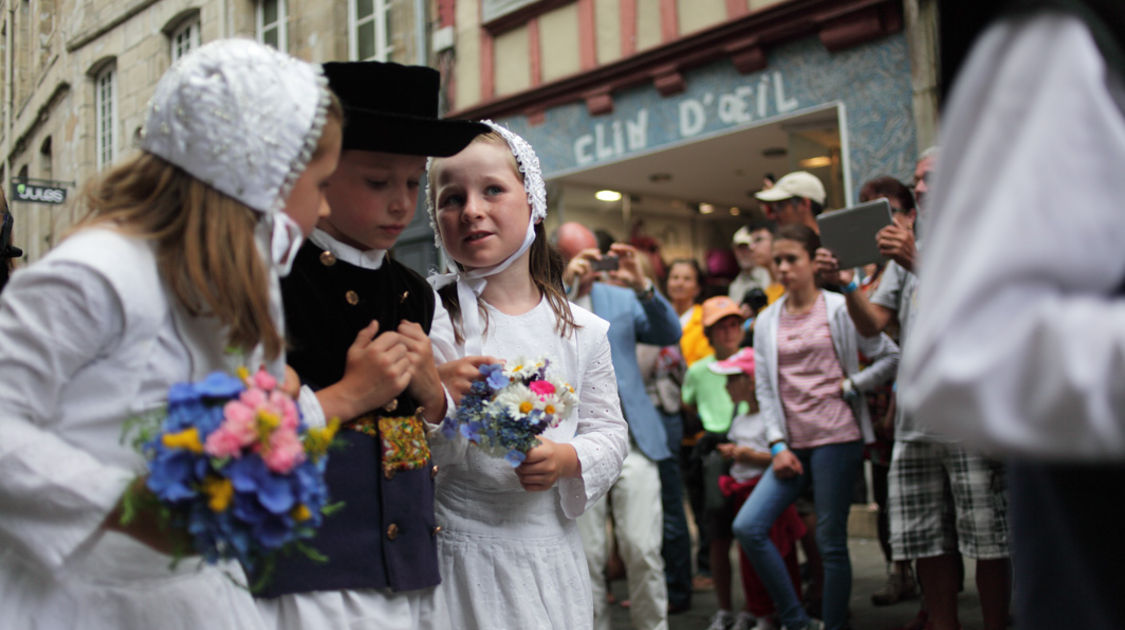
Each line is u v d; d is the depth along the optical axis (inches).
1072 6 31.7
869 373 148.3
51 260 50.3
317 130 55.9
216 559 47.8
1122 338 28.0
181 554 47.3
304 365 71.4
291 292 71.7
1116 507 34.3
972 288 29.7
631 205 375.9
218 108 52.9
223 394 47.5
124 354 51.8
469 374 79.8
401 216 75.3
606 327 95.2
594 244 189.2
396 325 78.0
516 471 80.8
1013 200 29.7
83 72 224.1
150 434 47.1
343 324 73.5
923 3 241.0
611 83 315.9
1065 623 35.5
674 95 302.2
